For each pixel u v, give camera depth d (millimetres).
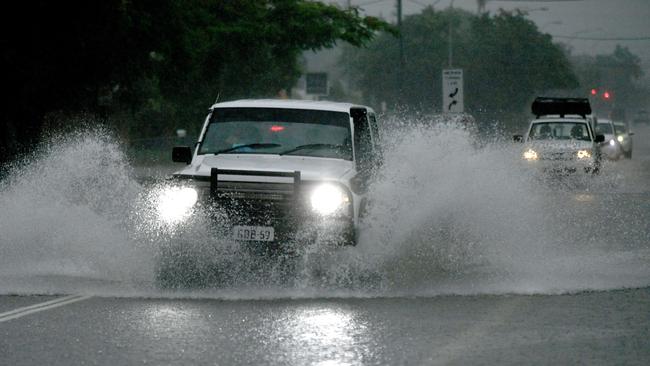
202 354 20016
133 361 19453
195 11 91125
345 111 32844
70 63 72625
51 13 68562
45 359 19625
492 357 19797
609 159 116438
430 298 26656
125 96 87938
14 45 69188
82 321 23422
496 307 25281
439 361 19422
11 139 75562
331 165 30531
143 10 74562
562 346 20797
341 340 21344
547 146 79125
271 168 29547
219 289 27953
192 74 86000
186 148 32344
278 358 19656
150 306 25391
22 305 25531
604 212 51531
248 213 28250
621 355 20000
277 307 25234
